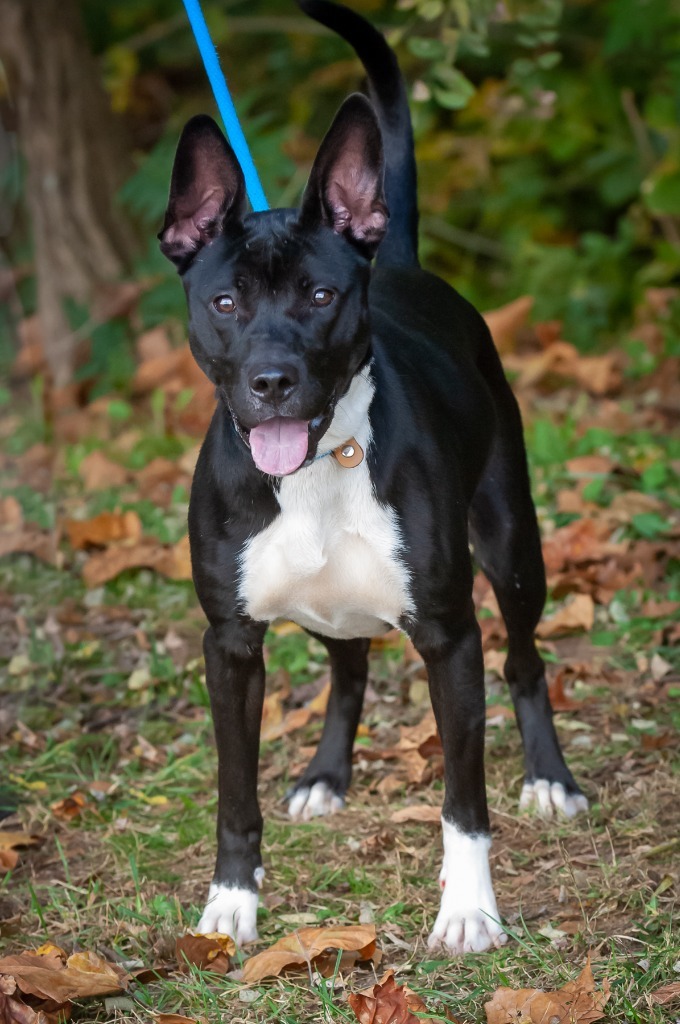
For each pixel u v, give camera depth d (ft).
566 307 35.29
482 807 13.51
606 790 15.81
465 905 13.26
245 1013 12.34
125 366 32.30
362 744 17.83
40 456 23.13
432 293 16.31
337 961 12.60
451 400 14.79
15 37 32.83
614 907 13.42
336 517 13.30
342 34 16.89
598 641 19.58
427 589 13.41
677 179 34.06
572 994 11.71
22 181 33.68
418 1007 11.87
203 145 13.17
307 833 15.72
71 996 12.39
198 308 13.12
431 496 13.47
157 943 13.56
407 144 17.51
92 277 33.27
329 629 14.43
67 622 21.52
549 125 38.29
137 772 17.67
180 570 22.47
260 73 42.19
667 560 21.42
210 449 13.67
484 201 39.50
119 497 26.16
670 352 30.48
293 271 12.74
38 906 14.10
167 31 39.34
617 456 25.11
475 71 39.17
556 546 21.50
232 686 13.83
